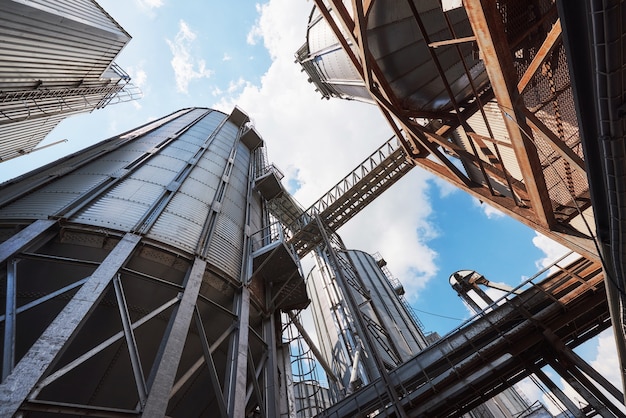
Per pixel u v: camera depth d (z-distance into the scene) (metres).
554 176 9.59
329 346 32.00
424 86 10.34
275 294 13.73
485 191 9.40
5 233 8.23
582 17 3.09
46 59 18.59
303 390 24.66
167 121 21.91
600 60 2.96
